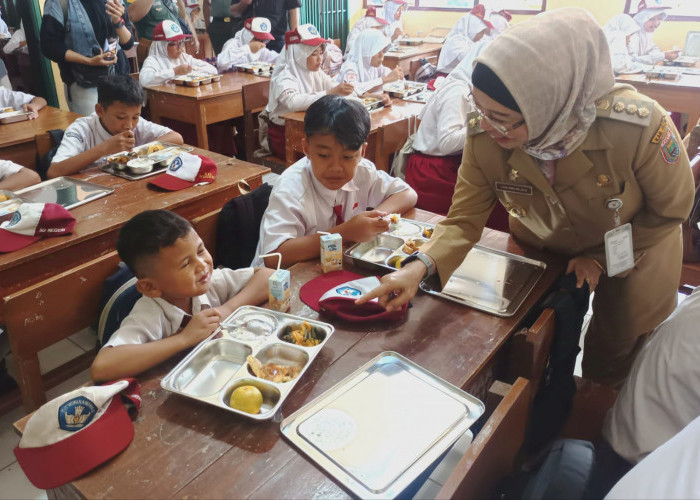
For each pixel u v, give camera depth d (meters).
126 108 2.31
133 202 1.92
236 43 4.76
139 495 0.76
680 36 5.73
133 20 4.55
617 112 1.09
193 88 3.74
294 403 0.94
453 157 2.62
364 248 1.53
